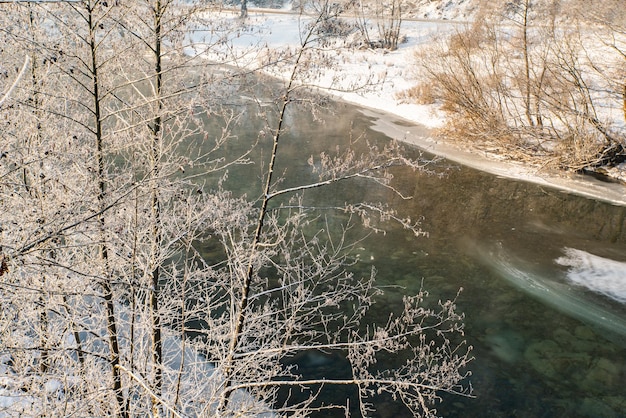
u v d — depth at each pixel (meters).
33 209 3.53
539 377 7.96
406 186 15.45
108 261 4.32
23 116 4.23
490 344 8.70
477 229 12.82
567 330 9.08
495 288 10.34
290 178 15.32
